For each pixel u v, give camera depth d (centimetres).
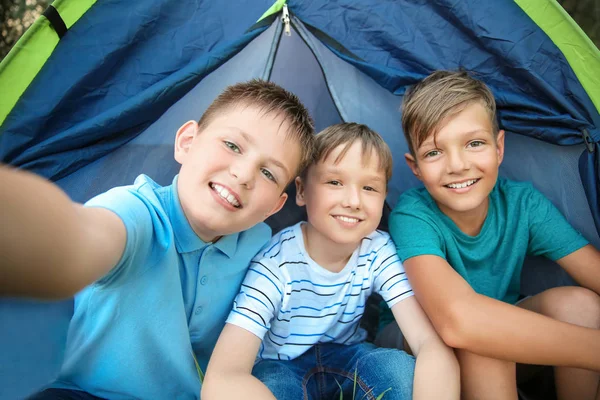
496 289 134
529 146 143
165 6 129
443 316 113
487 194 127
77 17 124
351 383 121
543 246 136
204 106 149
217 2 134
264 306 114
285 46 161
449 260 132
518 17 131
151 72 131
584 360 109
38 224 47
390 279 124
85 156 129
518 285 140
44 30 121
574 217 141
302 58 164
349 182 118
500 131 135
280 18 144
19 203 45
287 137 107
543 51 131
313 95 171
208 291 110
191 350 110
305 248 124
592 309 121
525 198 138
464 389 114
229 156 102
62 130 126
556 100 132
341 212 118
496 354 109
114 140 132
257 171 103
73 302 101
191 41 133
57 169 125
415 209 132
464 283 117
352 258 125
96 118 126
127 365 103
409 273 122
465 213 131
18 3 250
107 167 136
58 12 121
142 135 140
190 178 102
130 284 96
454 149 123
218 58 132
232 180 100
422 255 121
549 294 127
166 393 109
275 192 106
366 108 159
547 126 135
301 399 115
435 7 137
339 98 158
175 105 144
